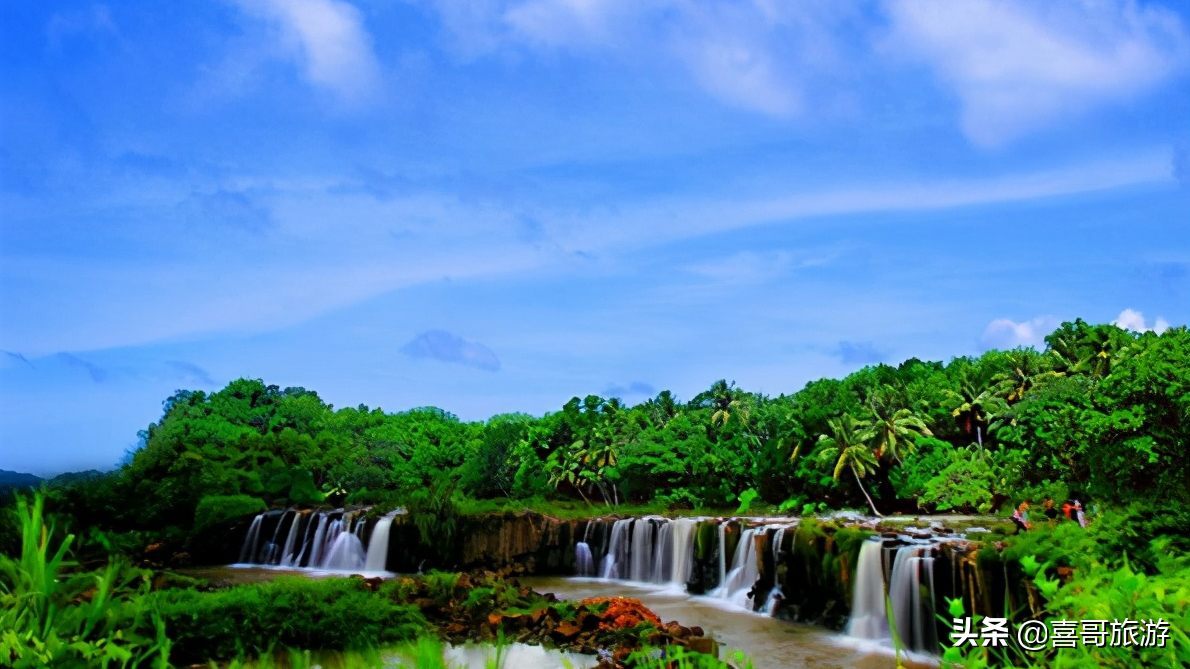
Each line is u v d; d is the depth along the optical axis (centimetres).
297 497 6344
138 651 723
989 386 7212
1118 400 2753
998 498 5438
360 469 7919
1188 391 2581
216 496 5253
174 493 5400
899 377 8969
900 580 2861
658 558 4309
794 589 3312
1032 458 3403
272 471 6556
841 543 3122
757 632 2984
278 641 1616
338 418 11006
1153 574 1436
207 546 5084
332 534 4931
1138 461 2652
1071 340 7688
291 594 1827
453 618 2330
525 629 2241
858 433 6575
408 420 11769
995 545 2769
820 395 7994
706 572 3994
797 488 7025
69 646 651
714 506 7181
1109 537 1634
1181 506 1617
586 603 2386
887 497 6862
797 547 3312
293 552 5031
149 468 5753
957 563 2692
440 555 4638
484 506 5369
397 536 4738
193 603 1673
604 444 7781
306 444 7344
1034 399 4025
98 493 5172
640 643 2016
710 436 7619
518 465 8331
